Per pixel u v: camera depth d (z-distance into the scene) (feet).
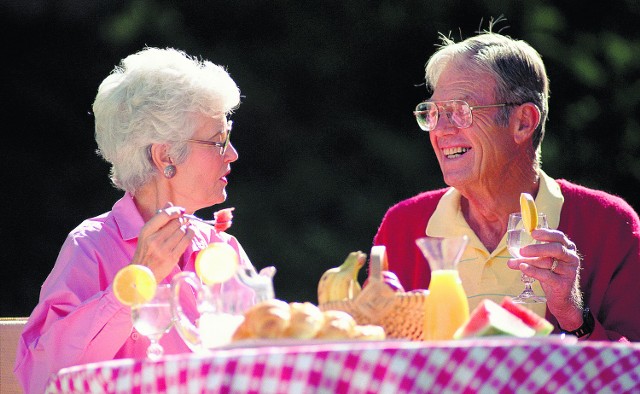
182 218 22.72
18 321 27.17
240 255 28.12
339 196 89.15
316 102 92.63
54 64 91.76
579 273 26.78
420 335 19.25
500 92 26.89
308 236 87.20
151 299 19.56
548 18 92.38
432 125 27.22
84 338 22.66
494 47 27.40
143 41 91.20
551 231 22.80
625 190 91.20
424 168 90.02
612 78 91.76
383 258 19.33
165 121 25.89
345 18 93.86
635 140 90.99
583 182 90.12
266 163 90.22
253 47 92.94
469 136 26.84
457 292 18.80
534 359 15.88
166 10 92.02
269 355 15.30
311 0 93.71
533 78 27.37
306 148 90.99
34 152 90.94
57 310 23.77
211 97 26.30
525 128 27.22
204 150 26.25
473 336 17.46
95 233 25.43
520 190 27.61
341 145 91.50
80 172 90.89
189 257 26.27
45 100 91.25
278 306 17.49
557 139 90.48
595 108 91.40
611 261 26.91
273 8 93.15
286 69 92.63
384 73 93.66
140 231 23.22
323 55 93.15
